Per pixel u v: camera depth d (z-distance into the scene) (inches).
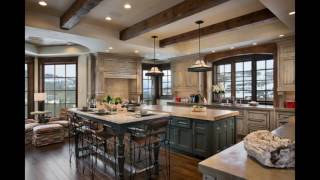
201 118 148.3
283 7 109.1
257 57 227.3
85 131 138.2
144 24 165.2
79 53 269.9
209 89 264.8
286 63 187.0
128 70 274.7
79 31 169.0
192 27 181.5
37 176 125.5
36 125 209.6
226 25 163.3
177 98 284.8
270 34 177.8
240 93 243.3
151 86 338.6
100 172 130.5
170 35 207.3
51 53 273.9
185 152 164.9
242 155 56.2
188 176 124.3
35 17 146.6
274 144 49.3
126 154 162.1
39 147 187.3
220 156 55.5
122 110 158.6
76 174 128.0
